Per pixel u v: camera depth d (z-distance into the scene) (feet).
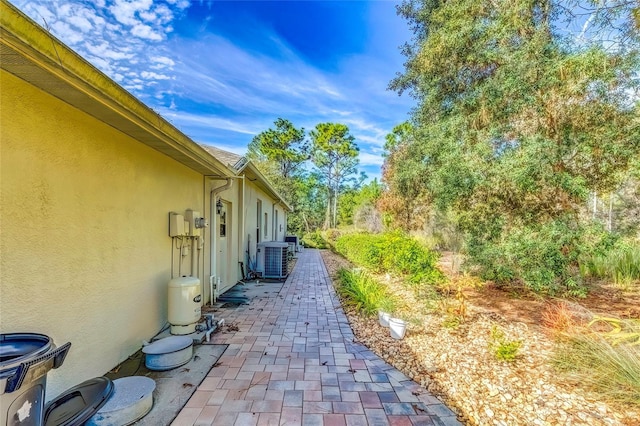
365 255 33.27
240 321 16.39
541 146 17.33
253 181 30.89
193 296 13.47
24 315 7.47
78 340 9.18
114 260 10.85
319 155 118.11
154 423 7.94
